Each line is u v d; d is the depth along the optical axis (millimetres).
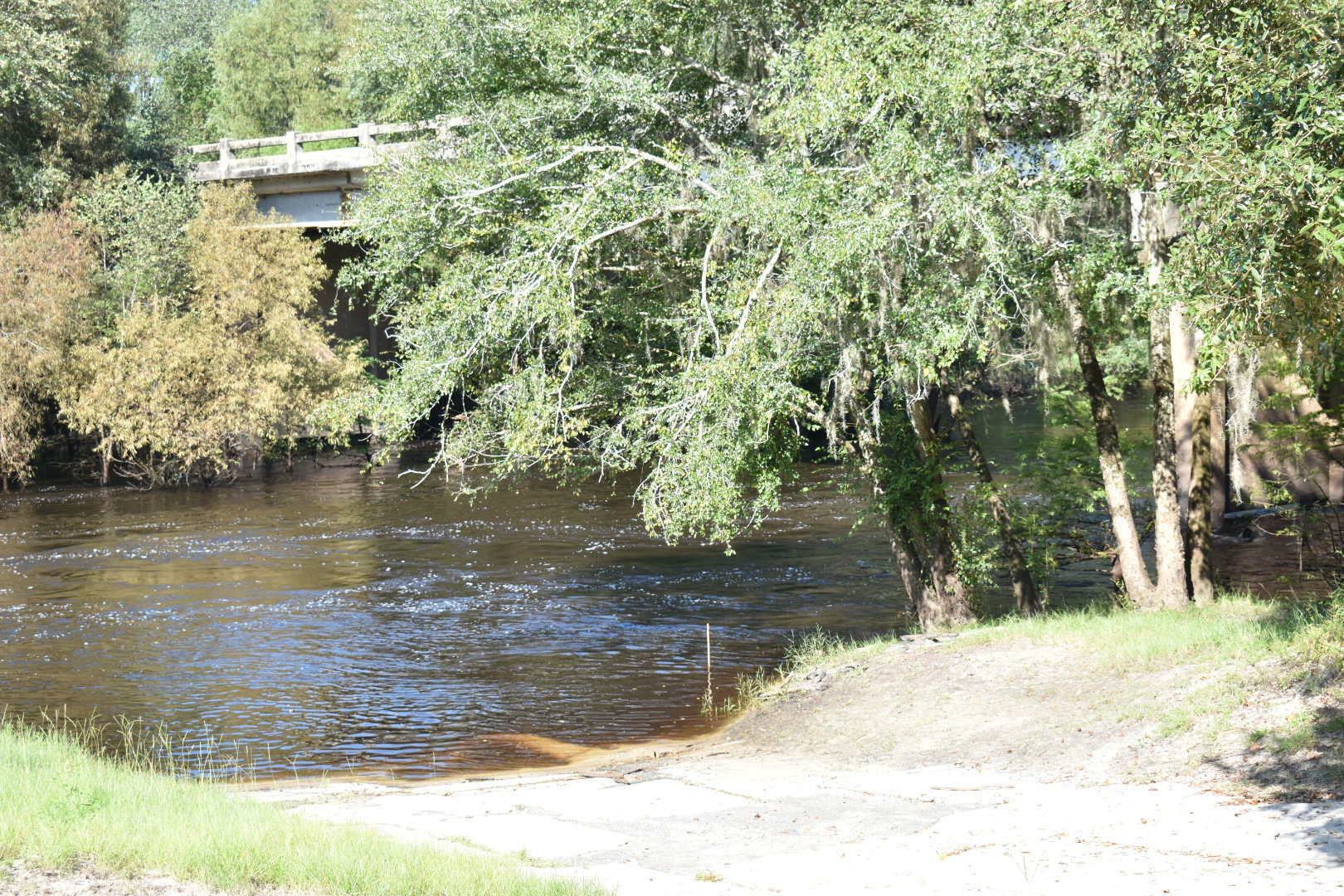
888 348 15414
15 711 16891
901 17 14961
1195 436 18406
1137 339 24406
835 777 11867
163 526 35438
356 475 48281
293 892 7262
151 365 44562
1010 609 21906
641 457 17125
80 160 50562
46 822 8352
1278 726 10828
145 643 21234
